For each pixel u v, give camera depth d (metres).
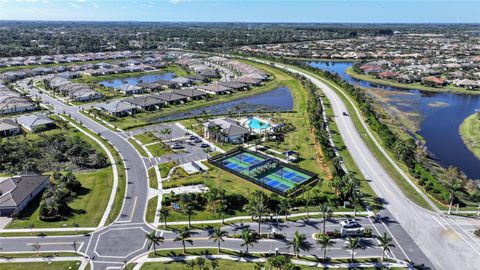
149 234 78.69
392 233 86.50
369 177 115.31
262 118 176.75
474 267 75.31
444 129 169.12
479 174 123.00
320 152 135.00
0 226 89.62
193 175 116.31
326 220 91.94
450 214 94.56
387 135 143.25
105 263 76.88
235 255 79.19
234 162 127.38
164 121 171.88
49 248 81.50
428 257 78.25
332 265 75.88
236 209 97.56
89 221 91.62
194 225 90.31
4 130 151.50
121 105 186.88
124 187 108.75
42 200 98.75
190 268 74.19
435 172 122.56
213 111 194.12
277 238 84.81
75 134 153.38
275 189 104.50
